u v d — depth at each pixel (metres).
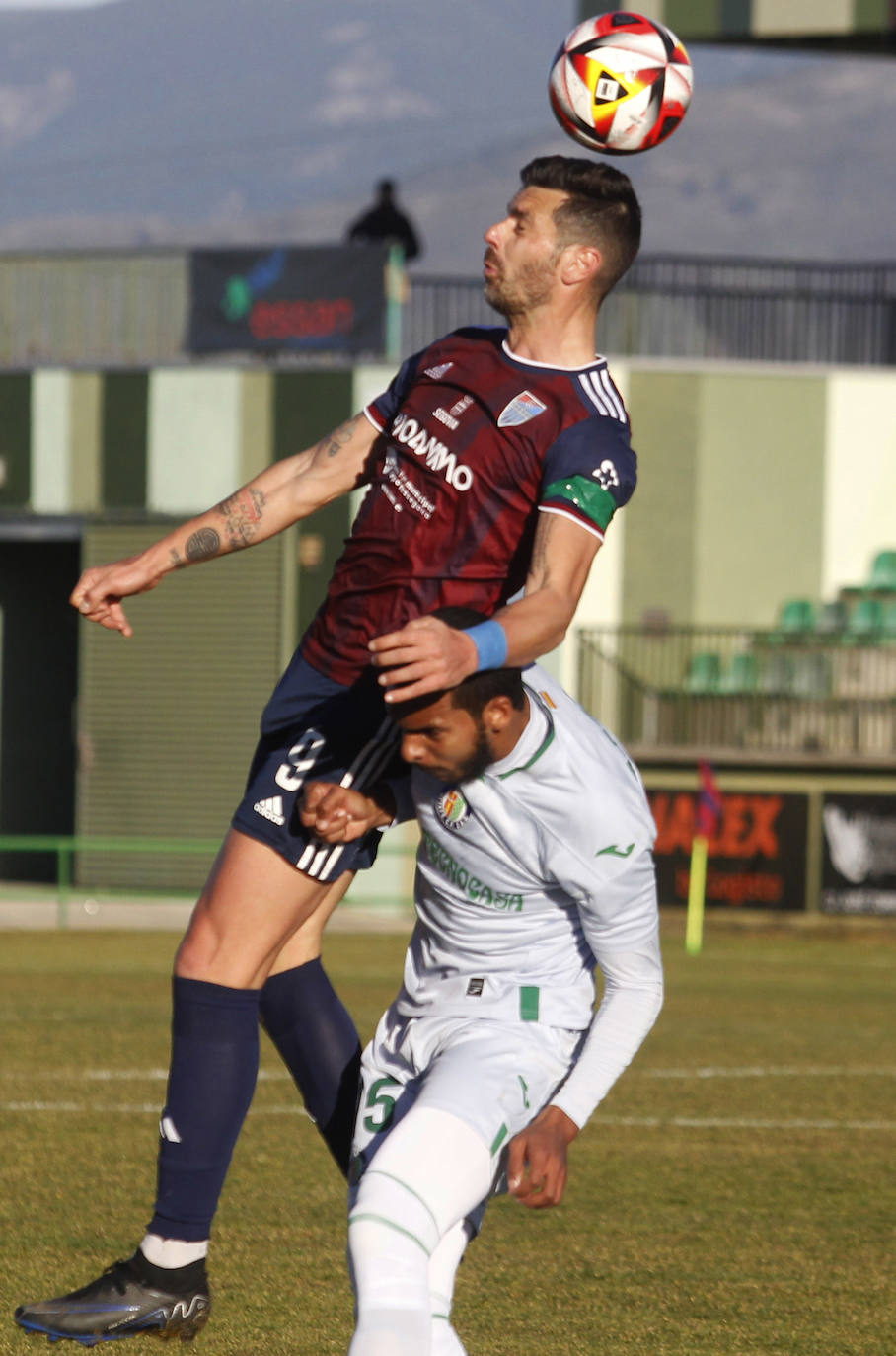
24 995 44.38
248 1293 18.22
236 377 75.00
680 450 75.50
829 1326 17.53
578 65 13.80
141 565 14.29
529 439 12.60
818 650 72.81
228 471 75.06
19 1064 33.28
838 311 80.50
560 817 11.90
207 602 73.81
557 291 12.84
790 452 76.31
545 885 12.27
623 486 12.40
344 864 13.39
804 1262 20.16
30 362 78.50
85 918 67.56
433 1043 12.38
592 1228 21.77
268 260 75.06
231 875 13.33
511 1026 12.23
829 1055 37.06
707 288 80.00
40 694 87.44
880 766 67.69
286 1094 30.78
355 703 13.20
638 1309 18.11
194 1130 13.36
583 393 12.73
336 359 75.00
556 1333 17.16
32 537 76.62
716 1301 18.45
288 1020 14.44
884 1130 28.56
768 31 71.94
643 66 13.70
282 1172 24.25
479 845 12.12
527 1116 12.02
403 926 67.75
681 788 68.81
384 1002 43.41
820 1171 25.27
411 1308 10.84
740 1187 24.14
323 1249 20.08
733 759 68.38
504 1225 21.91
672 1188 24.03
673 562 75.50
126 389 75.94
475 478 12.66
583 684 73.12
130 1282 13.48
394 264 75.25
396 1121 12.44
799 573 76.44
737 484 75.81
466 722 11.35
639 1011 12.23
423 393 13.13
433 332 80.12
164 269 77.88
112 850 74.75
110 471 76.06
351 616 13.16
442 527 12.77
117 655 75.00
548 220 12.79
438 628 10.63
